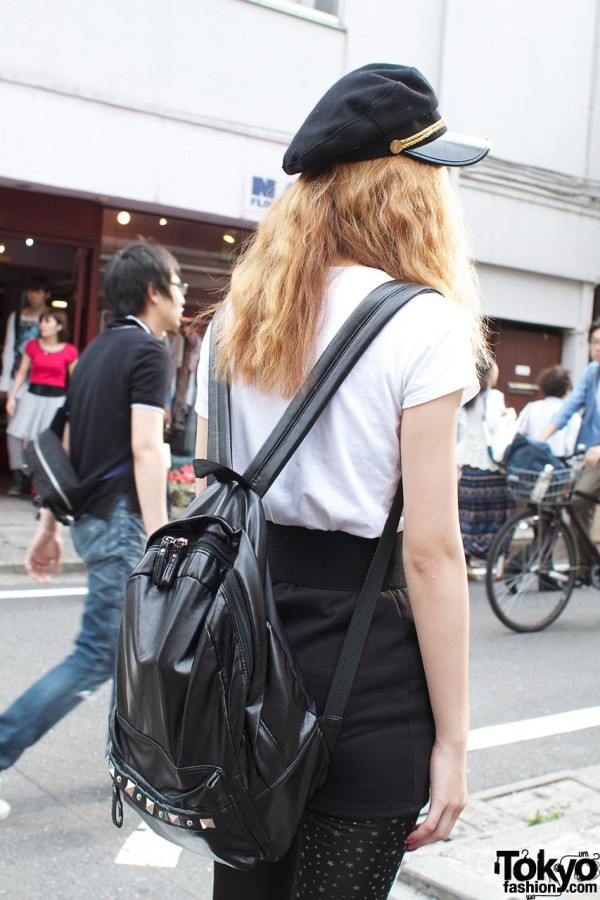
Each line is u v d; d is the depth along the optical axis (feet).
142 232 32.53
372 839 4.25
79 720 12.92
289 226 4.56
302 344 4.30
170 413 32.60
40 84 27.91
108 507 10.28
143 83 29.68
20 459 31.22
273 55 32.09
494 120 38.60
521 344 41.81
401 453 4.14
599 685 15.98
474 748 12.72
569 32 40.40
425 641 4.15
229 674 3.84
